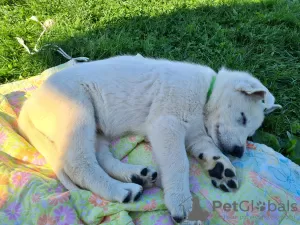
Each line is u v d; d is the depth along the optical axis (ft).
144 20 3.17
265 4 3.45
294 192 1.75
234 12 3.29
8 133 1.98
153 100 1.92
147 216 1.64
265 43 3.00
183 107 1.89
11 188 1.72
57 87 1.86
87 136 1.79
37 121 1.87
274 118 2.33
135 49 2.90
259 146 1.97
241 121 1.91
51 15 3.25
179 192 1.66
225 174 1.74
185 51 2.90
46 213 1.59
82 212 1.64
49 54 2.78
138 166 1.77
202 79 1.98
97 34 3.04
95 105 1.93
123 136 2.02
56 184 1.75
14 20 3.17
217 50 2.87
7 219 1.60
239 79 1.96
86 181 1.72
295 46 3.00
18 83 2.48
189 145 1.94
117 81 1.95
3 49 2.81
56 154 1.79
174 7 3.34
